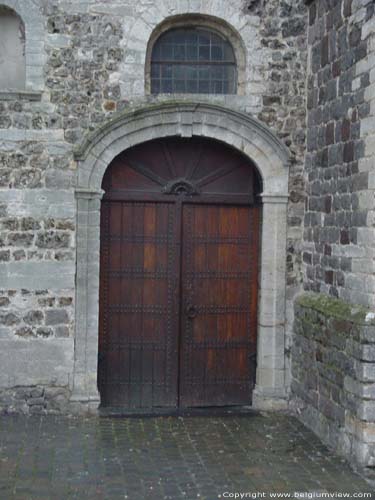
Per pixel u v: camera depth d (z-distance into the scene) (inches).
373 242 249.9
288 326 320.8
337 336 268.7
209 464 252.7
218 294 323.6
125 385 320.8
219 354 325.1
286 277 319.9
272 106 315.9
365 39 256.5
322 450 269.4
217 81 320.8
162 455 261.1
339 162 279.6
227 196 321.7
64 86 304.8
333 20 286.8
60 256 306.2
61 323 307.7
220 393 325.1
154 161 319.0
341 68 278.5
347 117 272.4
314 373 292.2
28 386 306.7
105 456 258.2
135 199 317.7
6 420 298.0
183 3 308.5
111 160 308.0
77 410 309.0
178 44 319.3
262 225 319.6
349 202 269.9
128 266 319.9
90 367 310.5
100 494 223.6
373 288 249.9
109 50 306.2
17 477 235.9
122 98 307.6
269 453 265.4
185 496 223.1
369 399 245.3
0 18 308.3
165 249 321.1
